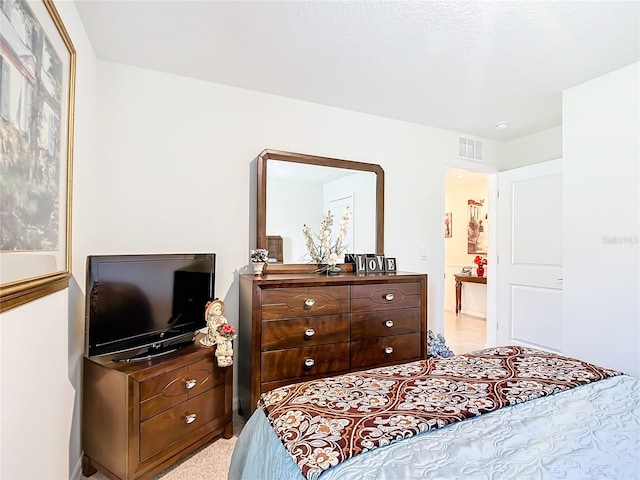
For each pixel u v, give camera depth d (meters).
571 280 2.60
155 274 1.95
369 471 0.87
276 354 2.24
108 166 2.26
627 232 2.30
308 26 1.89
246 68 2.37
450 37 1.98
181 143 2.48
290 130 2.85
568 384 1.39
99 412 1.72
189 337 2.15
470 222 6.13
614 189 2.37
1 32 0.90
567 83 2.55
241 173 2.67
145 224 2.37
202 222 2.54
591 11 1.75
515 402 1.24
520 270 3.53
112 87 2.28
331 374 2.39
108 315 1.73
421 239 3.45
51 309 1.36
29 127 1.09
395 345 2.64
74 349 1.70
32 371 1.18
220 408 2.08
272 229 2.71
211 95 2.57
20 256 1.04
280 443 1.09
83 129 1.90
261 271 2.51
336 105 2.99
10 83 0.96
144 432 1.65
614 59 2.22
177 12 1.78
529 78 2.48
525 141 3.78
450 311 6.44
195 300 2.19
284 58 2.24
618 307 2.34
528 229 3.46
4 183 0.93
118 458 1.62
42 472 1.28
